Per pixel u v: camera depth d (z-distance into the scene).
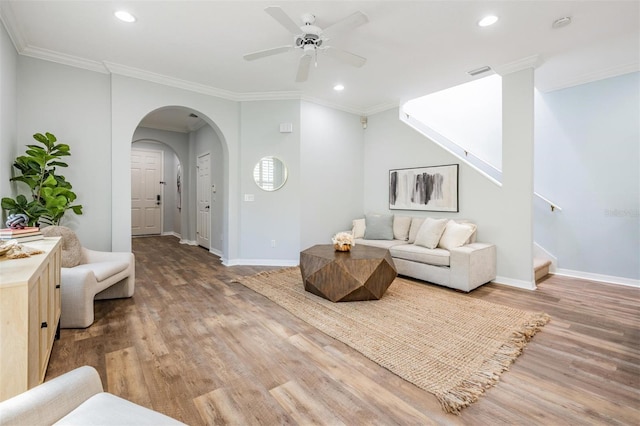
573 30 2.95
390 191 5.28
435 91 4.65
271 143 4.84
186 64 3.70
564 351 2.18
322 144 5.12
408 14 2.69
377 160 5.51
